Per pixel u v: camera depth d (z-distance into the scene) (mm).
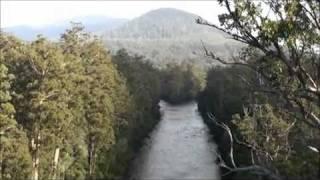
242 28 12867
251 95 31047
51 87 50094
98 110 64438
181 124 130250
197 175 74812
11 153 46031
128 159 81812
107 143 68625
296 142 20156
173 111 164125
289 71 12891
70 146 58625
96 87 65812
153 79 147375
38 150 52125
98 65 69812
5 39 55531
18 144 46750
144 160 86562
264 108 24891
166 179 72750
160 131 118438
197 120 138250
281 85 13367
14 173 47750
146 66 152000
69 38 68125
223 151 77125
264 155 17844
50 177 56156
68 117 51562
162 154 91375
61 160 60188
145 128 107188
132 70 115812
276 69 13438
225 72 108375
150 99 122812
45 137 51500
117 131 77750
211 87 123438
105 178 68812
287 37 12484
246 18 12758
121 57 117250
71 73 54906
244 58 14328
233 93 77000
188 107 180125
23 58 50938
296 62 12727
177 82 193000
